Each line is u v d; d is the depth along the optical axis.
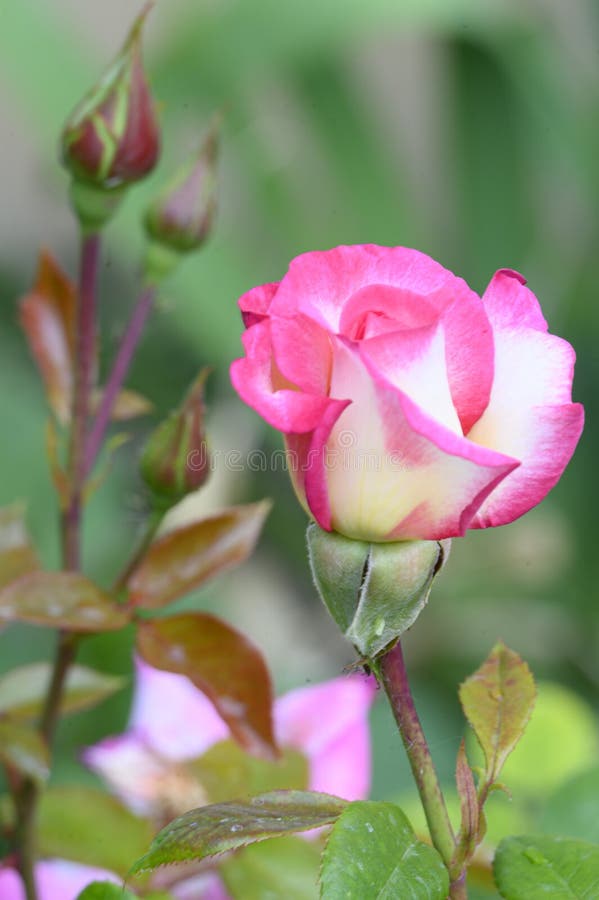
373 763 1.04
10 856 0.73
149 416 1.47
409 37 1.59
